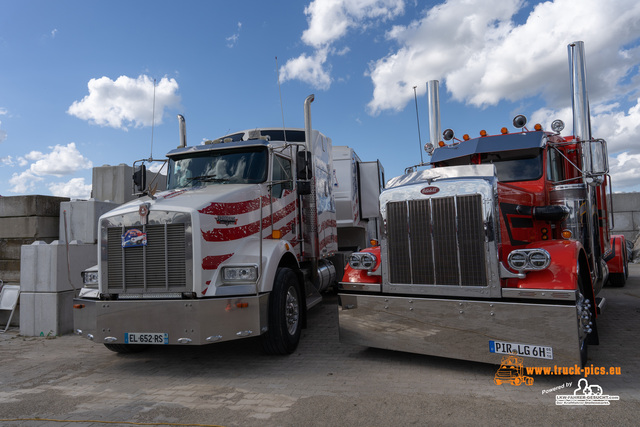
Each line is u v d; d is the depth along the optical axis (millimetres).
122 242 4852
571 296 3736
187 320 4457
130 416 3559
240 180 5824
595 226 5852
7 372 4906
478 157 6125
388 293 4789
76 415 3609
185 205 4719
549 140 5910
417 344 4504
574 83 5711
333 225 8102
